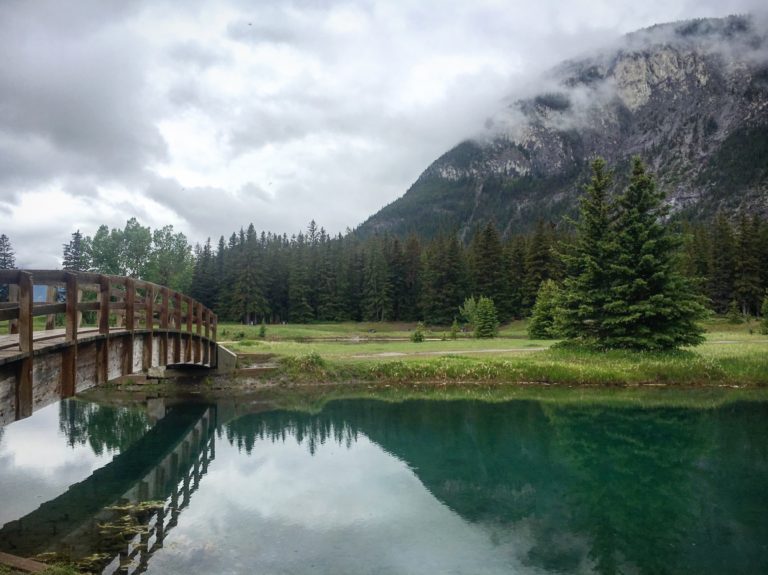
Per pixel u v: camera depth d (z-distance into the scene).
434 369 29.00
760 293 72.75
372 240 105.69
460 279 82.25
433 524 10.05
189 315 20.42
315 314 92.06
